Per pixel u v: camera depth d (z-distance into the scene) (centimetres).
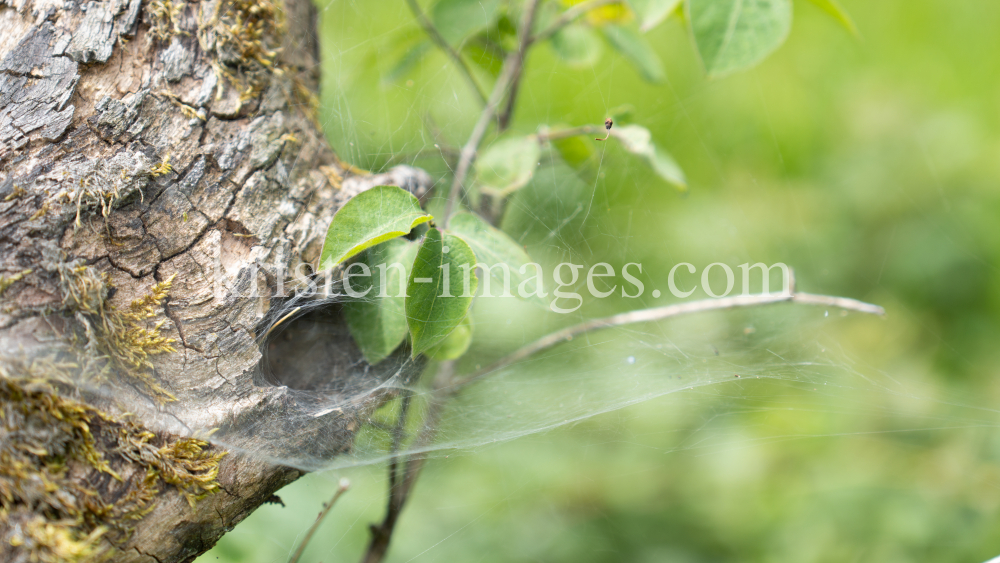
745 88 225
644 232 190
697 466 161
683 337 165
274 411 120
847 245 202
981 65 219
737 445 160
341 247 118
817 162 221
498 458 151
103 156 119
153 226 119
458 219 121
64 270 117
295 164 121
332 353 124
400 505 126
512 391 134
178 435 118
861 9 231
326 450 121
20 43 119
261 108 121
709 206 208
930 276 194
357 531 133
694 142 219
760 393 152
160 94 120
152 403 118
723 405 157
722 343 167
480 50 131
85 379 117
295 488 130
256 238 120
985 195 200
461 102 145
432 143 130
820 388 155
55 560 116
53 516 116
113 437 117
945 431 155
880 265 199
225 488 118
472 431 129
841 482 152
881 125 214
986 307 189
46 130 118
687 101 219
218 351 119
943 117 215
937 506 144
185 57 120
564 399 133
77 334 117
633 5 124
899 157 210
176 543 118
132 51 120
